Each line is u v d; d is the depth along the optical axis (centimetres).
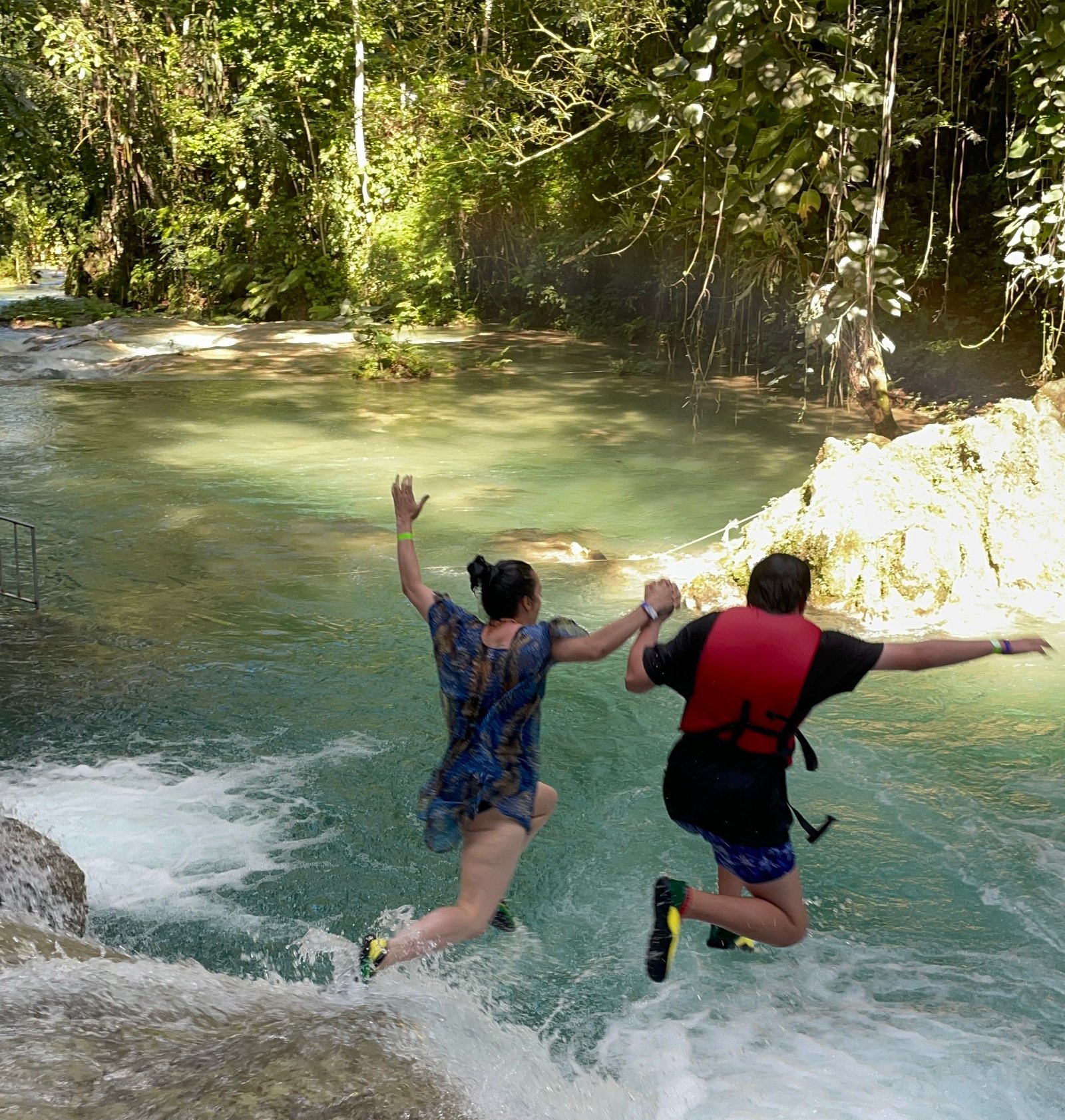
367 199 3334
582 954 547
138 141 3666
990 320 1984
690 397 2055
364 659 899
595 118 2630
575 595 1034
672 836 657
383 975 450
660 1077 447
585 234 2831
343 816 670
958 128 1666
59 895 525
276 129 3431
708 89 1382
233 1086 316
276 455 1606
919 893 603
